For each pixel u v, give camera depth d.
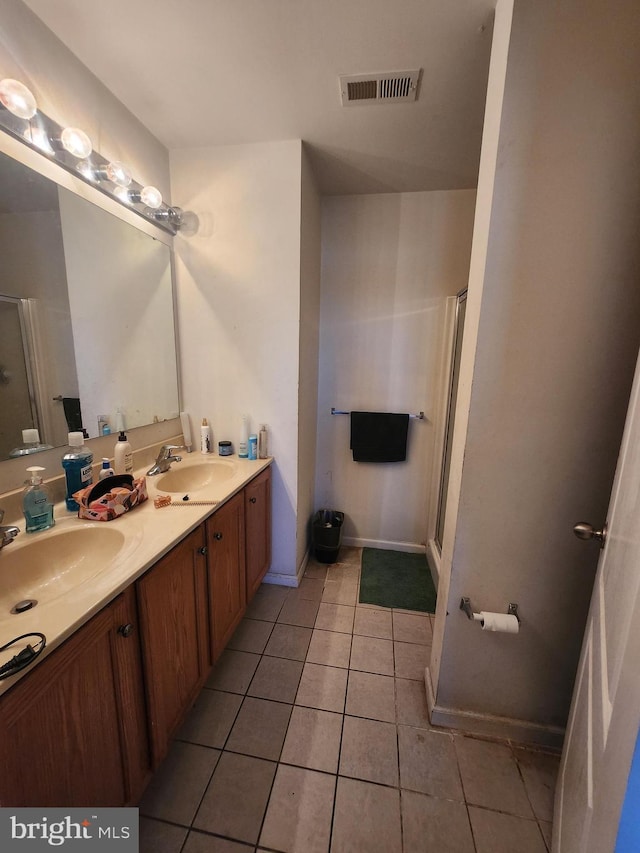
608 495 1.06
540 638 1.19
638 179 0.91
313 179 1.93
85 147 1.16
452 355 2.18
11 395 1.06
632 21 0.85
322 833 0.98
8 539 0.91
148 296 1.68
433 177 1.97
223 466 1.80
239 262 1.79
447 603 1.22
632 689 0.55
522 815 1.04
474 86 1.30
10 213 1.03
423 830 1.00
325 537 2.32
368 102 1.40
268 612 1.87
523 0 0.87
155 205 1.55
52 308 1.19
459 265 2.19
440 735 1.26
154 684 0.98
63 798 0.71
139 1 1.02
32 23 1.06
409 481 2.49
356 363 2.40
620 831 0.53
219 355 1.90
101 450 1.43
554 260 0.98
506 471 1.11
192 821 1.00
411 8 1.02
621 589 0.68
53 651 0.67
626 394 1.00
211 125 1.56
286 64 1.23
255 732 1.25
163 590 1.00
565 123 0.92
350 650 1.63
